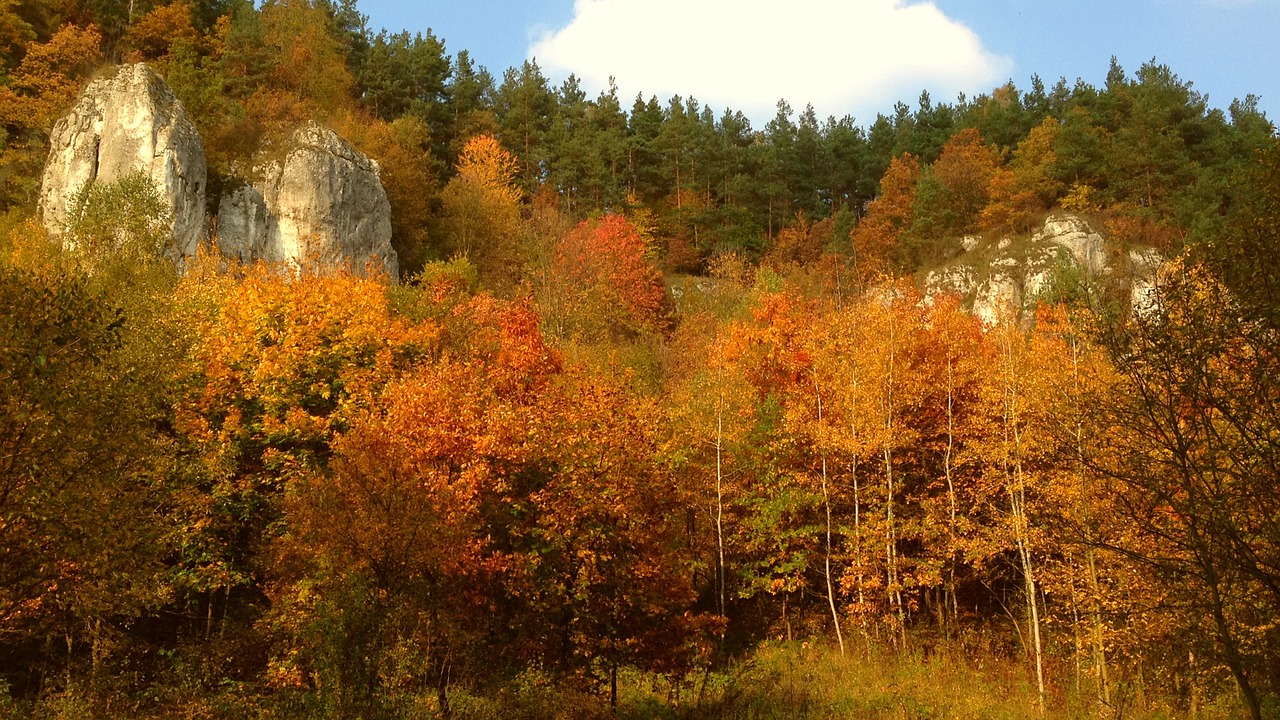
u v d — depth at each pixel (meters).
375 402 21.59
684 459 26.70
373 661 14.59
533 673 18.66
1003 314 29.17
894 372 27.88
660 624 19.78
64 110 43.62
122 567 14.88
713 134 81.12
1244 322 11.23
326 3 74.31
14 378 11.90
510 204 64.94
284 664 17.56
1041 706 21.41
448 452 18.67
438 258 55.09
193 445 19.19
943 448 29.52
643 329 52.50
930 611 31.31
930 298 57.16
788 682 23.88
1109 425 13.41
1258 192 11.72
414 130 62.97
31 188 41.28
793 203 83.31
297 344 23.03
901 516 29.83
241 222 43.78
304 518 17.14
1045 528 20.06
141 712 16.34
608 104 87.06
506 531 19.45
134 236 29.23
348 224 46.69
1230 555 11.29
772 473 28.58
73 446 12.72
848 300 51.38
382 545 16.14
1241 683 11.74
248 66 59.06
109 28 55.00
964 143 75.25
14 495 12.14
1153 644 15.74
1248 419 11.26
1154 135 62.66
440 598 17.77
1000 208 62.59
